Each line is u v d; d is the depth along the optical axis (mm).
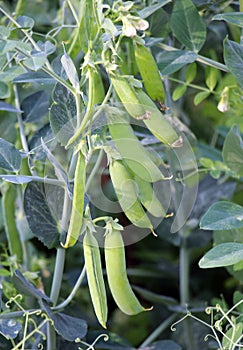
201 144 1158
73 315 1135
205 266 843
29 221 960
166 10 1035
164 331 1225
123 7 809
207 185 1176
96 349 1096
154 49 1072
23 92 1126
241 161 966
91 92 797
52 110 878
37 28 1227
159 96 861
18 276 921
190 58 962
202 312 1138
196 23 973
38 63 843
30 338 1015
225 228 866
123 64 898
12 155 893
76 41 950
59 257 973
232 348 881
